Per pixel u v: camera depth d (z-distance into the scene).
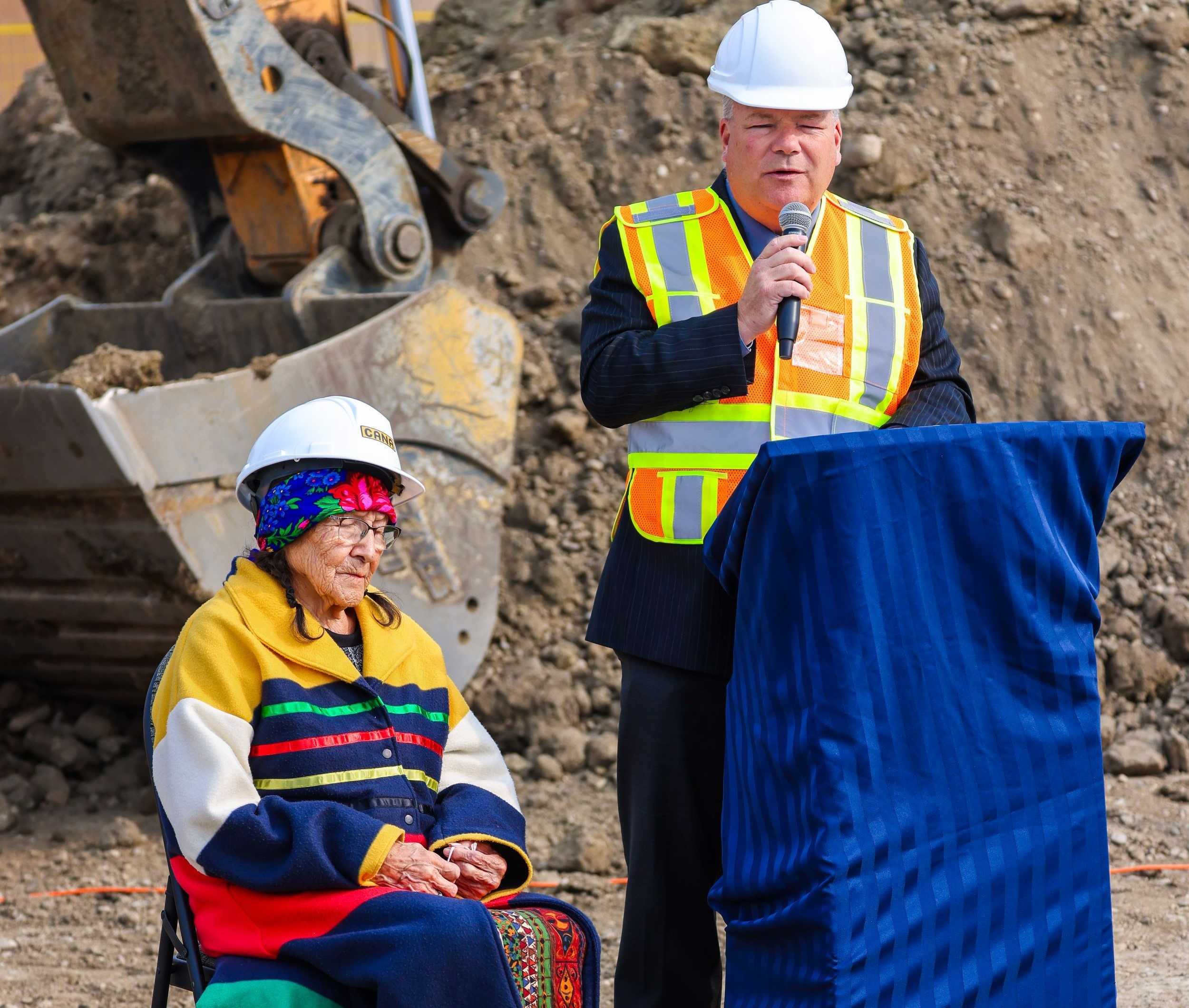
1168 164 26.08
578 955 9.37
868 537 7.91
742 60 9.64
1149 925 14.84
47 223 29.67
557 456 22.95
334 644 9.39
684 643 9.68
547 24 29.42
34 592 18.67
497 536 19.92
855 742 7.79
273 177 20.78
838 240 10.03
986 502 8.24
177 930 9.45
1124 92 26.61
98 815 19.64
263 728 9.05
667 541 9.79
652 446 9.95
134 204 28.58
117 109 20.16
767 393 9.72
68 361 22.47
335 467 9.38
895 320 9.93
